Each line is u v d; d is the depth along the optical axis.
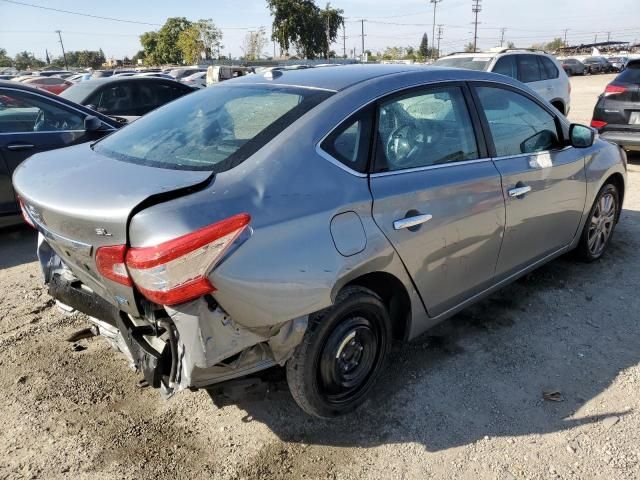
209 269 2.02
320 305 2.32
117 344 2.61
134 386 3.04
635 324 3.63
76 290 2.69
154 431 2.70
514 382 3.04
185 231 1.98
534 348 3.36
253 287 2.12
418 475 2.41
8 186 5.22
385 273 2.63
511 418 2.75
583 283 4.23
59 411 2.83
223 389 2.46
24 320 3.76
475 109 3.23
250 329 2.20
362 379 2.81
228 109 2.82
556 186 3.71
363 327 2.70
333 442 2.62
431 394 2.94
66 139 5.59
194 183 2.17
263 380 2.58
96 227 2.14
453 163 3.03
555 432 2.65
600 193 4.33
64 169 2.63
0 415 2.80
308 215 2.29
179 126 2.85
